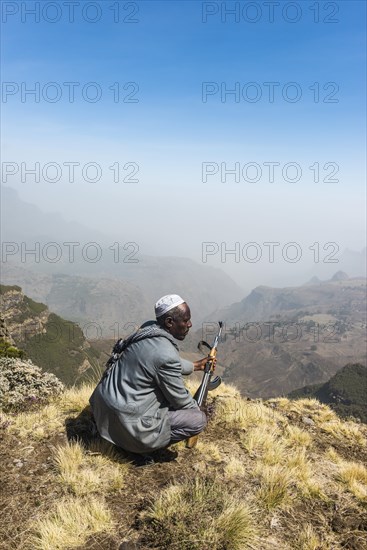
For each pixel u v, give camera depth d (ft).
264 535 7.15
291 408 13.73
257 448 10.04
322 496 8.44
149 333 8.43
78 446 8.86
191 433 8.77
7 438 9.53
